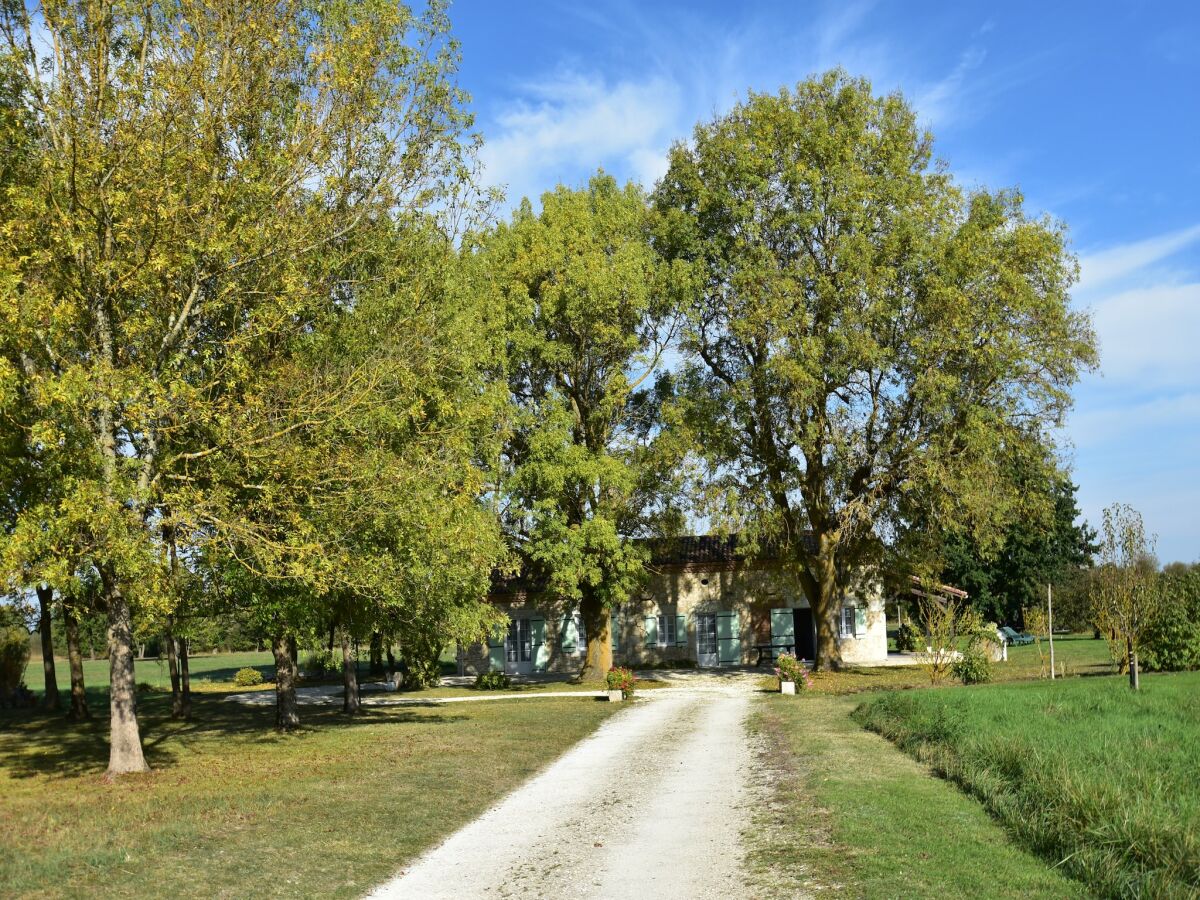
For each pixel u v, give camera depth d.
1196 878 7.40
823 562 37.09
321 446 16.33
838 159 33.72
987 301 31.80
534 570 39.00
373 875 9.67
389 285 19.81
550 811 12.90
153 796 13.78
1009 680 29.03
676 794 13.71
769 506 34.59
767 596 45.66
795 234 33.84
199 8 15.78
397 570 18.92
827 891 8.30
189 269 15.94
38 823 11.77
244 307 17.03
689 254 36.59
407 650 38.69
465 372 23.02
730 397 34.31
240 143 16.70
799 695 29.11
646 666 45.66
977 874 8.43
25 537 13.00
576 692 34.19
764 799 12.85
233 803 13.06
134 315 15.27
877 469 33.69
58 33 15.22
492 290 31.67
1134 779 10.31
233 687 44.16
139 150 14.56
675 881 9.09
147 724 25.95
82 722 26.52
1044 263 32.16
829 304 32.66
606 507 35.50
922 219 33.34
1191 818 8.58
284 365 16.70
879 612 44.91
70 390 13.10
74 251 14.32
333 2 17.61
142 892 8.77
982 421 31.72
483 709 28.55
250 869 9.65
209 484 16.05
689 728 21.89
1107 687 21.38
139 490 13.96
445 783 14.87
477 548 21.41
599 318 34.91
